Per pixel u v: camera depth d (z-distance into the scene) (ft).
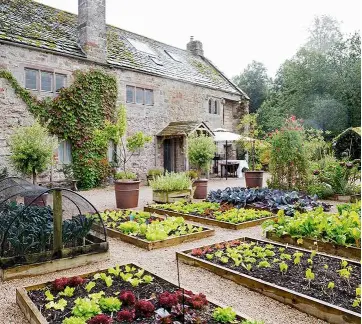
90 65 46.50
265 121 95.50
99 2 47.62
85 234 16.34
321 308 10.44
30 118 40.68
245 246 16.74
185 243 19.34
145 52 59.16
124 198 30.25
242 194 31.01
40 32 44.65
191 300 10.46
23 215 16.46
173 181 32.04
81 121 45.11
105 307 10.19
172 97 57.47
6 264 14.21
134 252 17.80
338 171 35.50
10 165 38.19
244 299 11.89
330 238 17.33
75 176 44.65
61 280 11.99
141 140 35.68
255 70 118.11
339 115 77.36
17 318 10.69
